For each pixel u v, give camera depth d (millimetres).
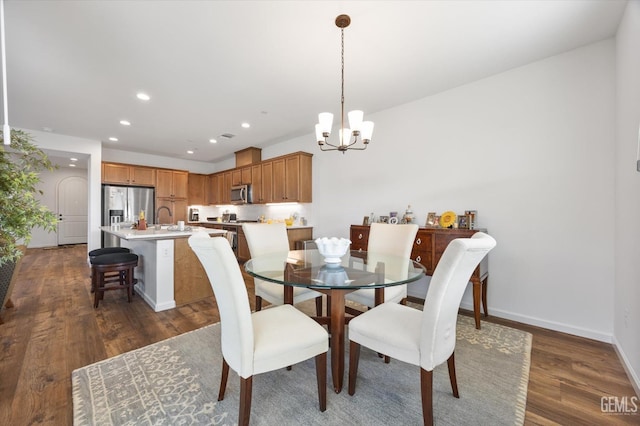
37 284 3959
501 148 2807
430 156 3324
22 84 2945
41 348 2135
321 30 2123
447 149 3184
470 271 1396
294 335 1434
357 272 1842
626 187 1956
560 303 2488
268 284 2375
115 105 3525
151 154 6531
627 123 1934
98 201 5188
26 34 2137
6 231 1771
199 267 3320
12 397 1575
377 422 1405
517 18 2008
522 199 2684
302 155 4711
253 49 2367
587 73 2354
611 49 2252
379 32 2148
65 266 5164
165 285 3023
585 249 2375
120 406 1503
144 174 6105
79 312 2906
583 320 2381
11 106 3523
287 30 2121
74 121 4113
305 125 4375
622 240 2037
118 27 2072
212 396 1590
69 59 2492
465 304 3104
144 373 1809
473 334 2418
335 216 4438
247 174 5926
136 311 2945
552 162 2527
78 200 8734
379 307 1790
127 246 4652
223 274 1267
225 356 1471
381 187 3818
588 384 1723
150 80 2889
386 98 3395
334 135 4445
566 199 2461
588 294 2359
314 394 1627
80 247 7969
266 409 1495
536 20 2033
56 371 1831
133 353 2064
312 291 2338
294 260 2254
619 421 1421
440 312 1315
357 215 4125
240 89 3115
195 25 2059
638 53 1734
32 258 6023
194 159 7160
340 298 1644
